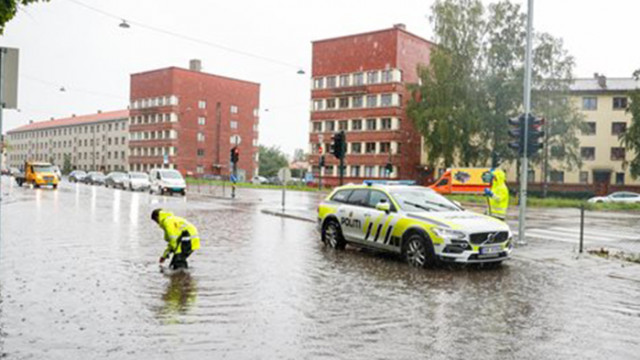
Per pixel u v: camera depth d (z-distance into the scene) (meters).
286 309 6.76
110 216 18.61
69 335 5.54
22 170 46.34
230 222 17.91
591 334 5.96
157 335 5.61
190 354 5.07
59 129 121.19
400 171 58.75
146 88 89.69
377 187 11.41
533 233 16.27
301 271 9.31
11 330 5.66
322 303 7.10
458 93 44.97
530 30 13.28
